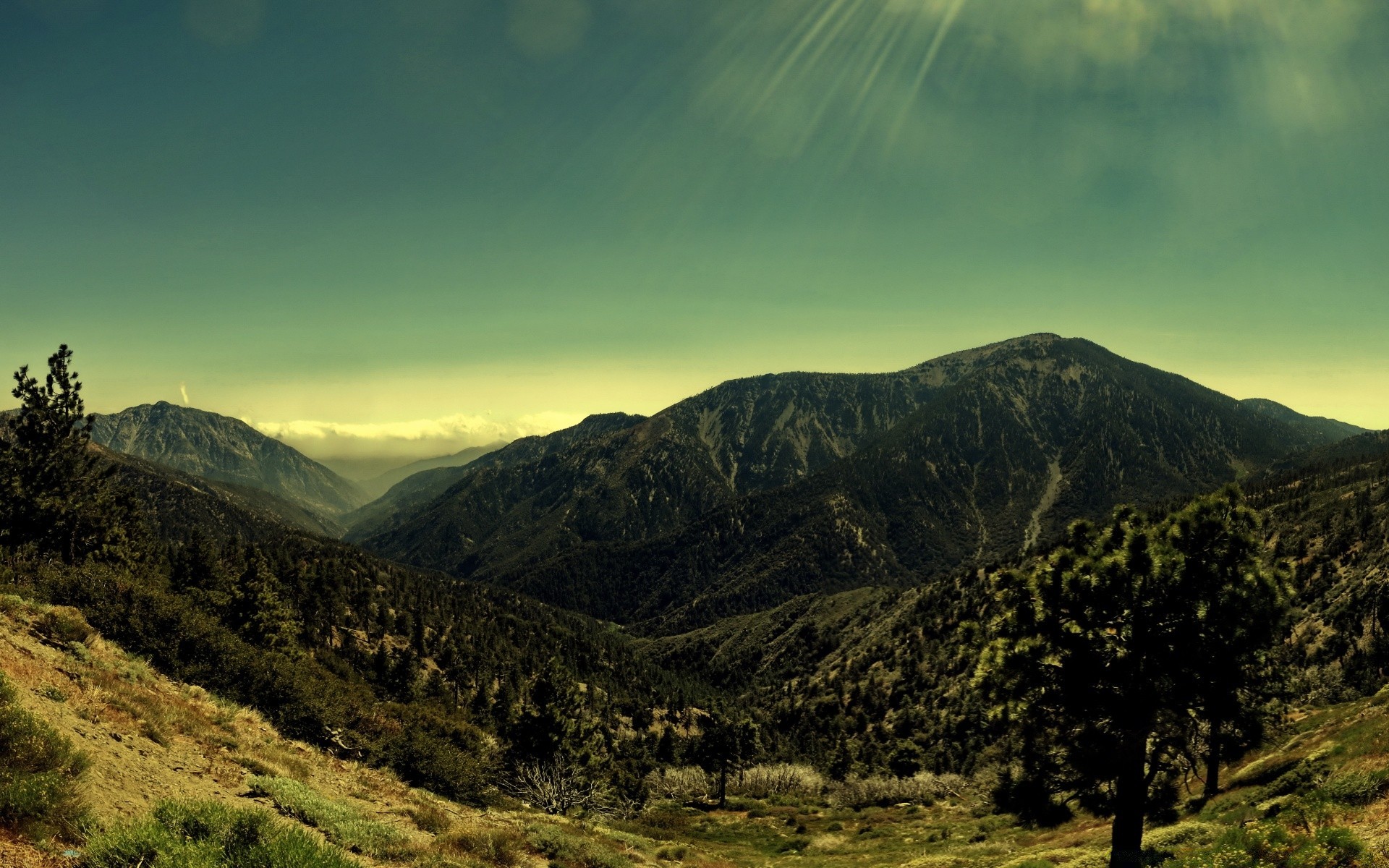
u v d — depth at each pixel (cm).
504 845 1888
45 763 1087
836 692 17525
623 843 3009
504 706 10094
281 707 2559
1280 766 3053
